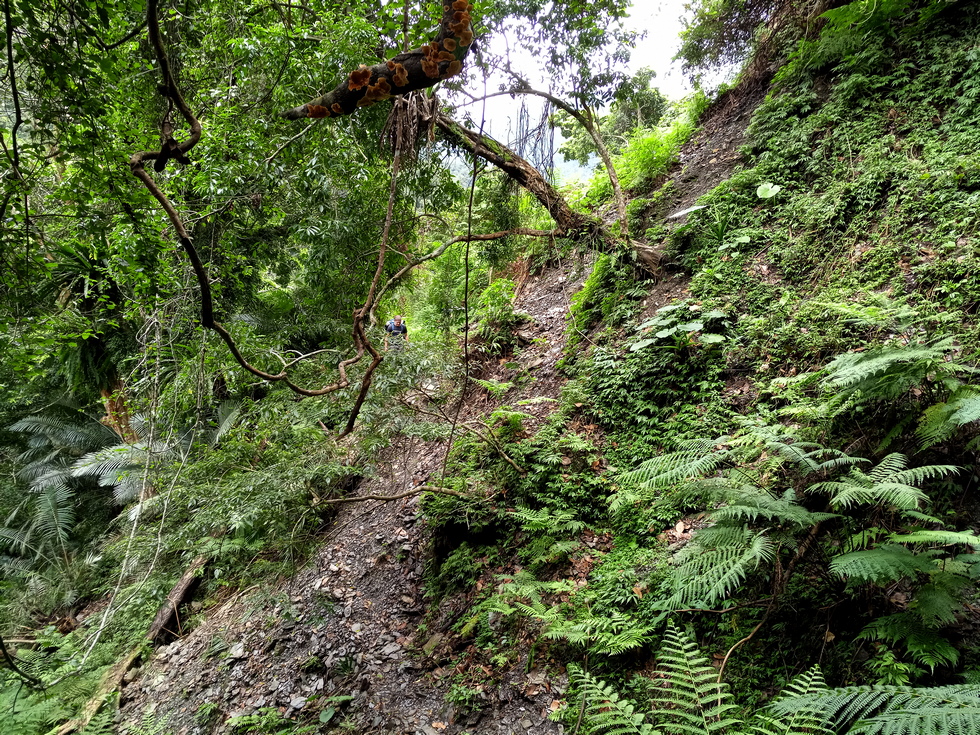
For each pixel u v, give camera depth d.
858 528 2.78
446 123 4.95
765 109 6.45
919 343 3.01
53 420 10.09
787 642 2.67
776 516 2.84
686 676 2.38
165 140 1.37
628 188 8.00
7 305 2.80
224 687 4.57
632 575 3.47
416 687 3.87
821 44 6.08
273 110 3.90
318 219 4.49
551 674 3.37
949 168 4.23
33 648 5.70
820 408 3.31
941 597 2.17
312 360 4.48
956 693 1.63
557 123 6.01
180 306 4.19
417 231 6.05
